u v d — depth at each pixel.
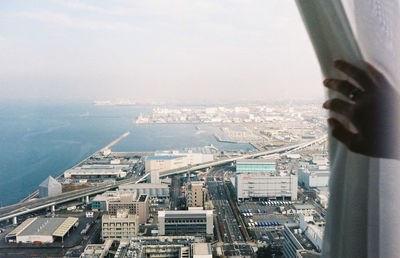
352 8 1.44
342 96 1.47
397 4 1.44
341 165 1.58
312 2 1.53
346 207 1.57
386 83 1.40
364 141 1.41
